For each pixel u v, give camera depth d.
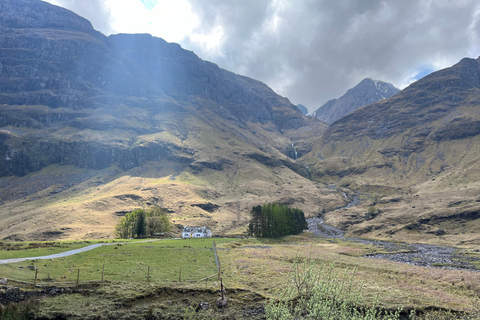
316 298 19.81
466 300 37.47
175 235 159.25
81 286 34.34
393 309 31.91
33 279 34.91
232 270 48.94
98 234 184.50
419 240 144.75
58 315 27.14
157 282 37.16
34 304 28.48
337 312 20.42
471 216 166.12
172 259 56.62
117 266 46.19
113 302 30.55
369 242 134.62
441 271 56.56
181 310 30.55
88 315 27.44
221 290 33.16
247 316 29.64
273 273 46.66
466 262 78.62
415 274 53.75
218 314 29.86
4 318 25.86
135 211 152.88
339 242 132.12
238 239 126.88
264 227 141.88
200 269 47.97
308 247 101.81
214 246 90.19
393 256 87.81
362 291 38.22
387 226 177.88
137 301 31.64
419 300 35.88
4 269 37.25
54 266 44.03
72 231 192.25
